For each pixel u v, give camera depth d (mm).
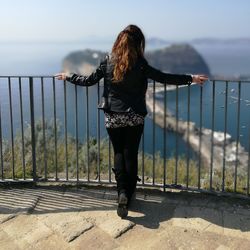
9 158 6203
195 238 3439
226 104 4176
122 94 3631
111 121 3711
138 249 3270
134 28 3627
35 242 3381
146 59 3742
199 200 4262
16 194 4465
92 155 6355
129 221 3744
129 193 3881
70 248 3287
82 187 4688
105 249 3270
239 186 4883
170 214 3910
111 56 3674
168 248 3279
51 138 7168
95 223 3717
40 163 6410
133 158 3824
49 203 4211
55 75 4211
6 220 3777
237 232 3547
